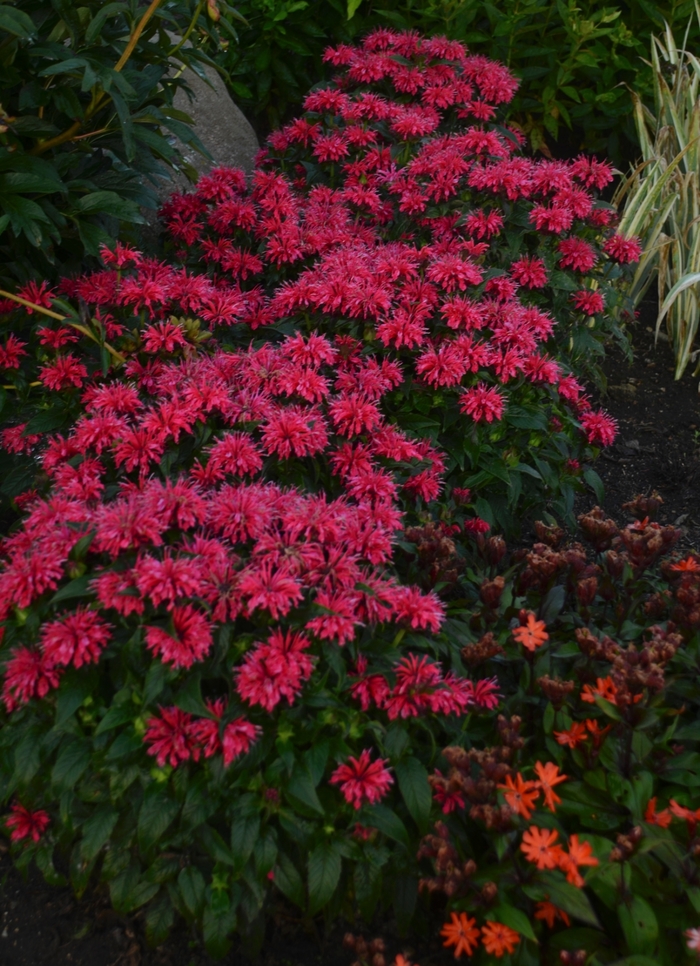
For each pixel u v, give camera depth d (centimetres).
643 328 490
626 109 517
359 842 196
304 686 192
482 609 237
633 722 197
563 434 321
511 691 236
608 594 254
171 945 213
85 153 309
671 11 507
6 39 260
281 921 217
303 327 301
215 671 189
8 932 215
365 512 225
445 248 323
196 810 189
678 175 439
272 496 217
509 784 187
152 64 310
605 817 201
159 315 289
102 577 184
